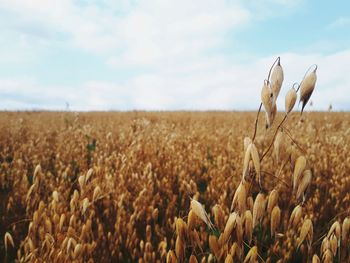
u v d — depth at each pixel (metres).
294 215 0.25
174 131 1.09
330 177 0.63
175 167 0.63
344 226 0.25
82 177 0.37
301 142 0.84
